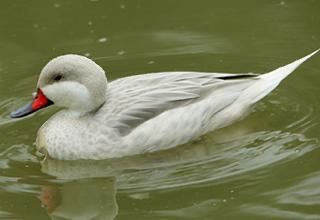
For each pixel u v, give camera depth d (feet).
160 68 52.24
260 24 56.65
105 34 56.54
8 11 60.18
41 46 55.36
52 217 38.19
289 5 58.95
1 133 45.91
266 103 47.55
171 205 38.50
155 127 42.42
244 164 41.60
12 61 53.62
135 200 39.09
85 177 41.60
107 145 42.27
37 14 59.67
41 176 41.73
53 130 43.60
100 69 43.04
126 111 42.83
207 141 43.80
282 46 53.83
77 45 55.31
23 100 49.01
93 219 38.04
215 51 53.78
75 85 42.68
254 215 37.22
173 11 59.16
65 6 60.70
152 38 55.77
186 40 55.26
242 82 44.88
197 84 44.11
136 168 42.19
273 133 44.29
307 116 45.83
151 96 43.50
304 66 51.42
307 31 55.36
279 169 40.81
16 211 38.60
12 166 42.60
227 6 59.47
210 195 39.09
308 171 40.40
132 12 59.26
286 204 37.86
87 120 43.11
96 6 60.39
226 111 44.14
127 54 53.98
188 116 42.96
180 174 41.22
